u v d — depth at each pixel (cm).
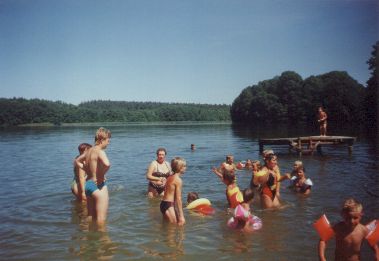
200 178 1484
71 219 899
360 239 544
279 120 9069
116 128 8625
